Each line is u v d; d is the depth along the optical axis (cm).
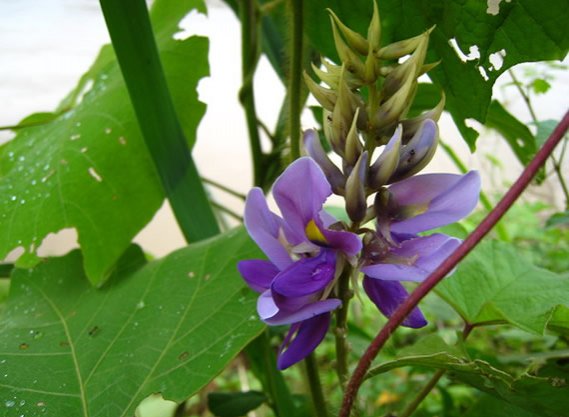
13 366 15
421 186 11
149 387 14
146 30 16
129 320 16
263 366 19
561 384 11
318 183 10
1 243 17
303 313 10
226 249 16
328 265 10
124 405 13
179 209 17
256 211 10
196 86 20
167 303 15
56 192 18
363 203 10
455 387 27
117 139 19
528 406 12
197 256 16
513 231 36
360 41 11
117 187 18
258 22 20
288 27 16
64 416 13
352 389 11
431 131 10
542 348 26
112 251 18
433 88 19
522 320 14
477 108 16
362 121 11
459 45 15
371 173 10
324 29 17
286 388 17
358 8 16
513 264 16
